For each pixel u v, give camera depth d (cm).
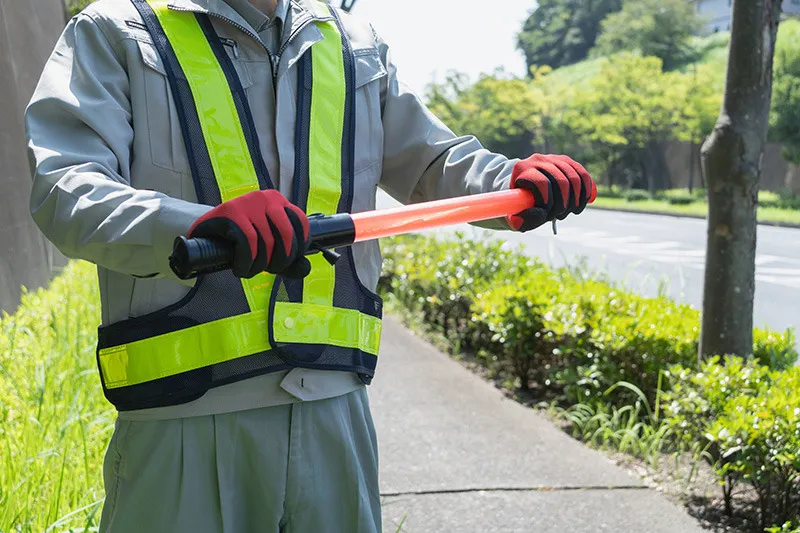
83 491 265
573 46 6438
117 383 143
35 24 566
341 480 152
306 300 147
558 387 512
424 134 166
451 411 468
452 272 676
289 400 146
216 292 141
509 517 333
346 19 169
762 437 317
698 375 372
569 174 140
